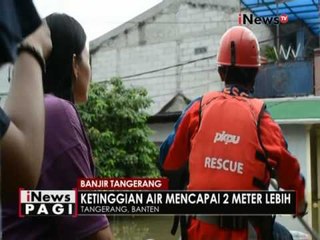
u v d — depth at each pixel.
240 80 2.13
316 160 8.84
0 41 0.70
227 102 2.04
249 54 2.12
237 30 2.17
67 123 1.35
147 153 11.93
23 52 0.95
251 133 1.96
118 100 11.91
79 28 1.58
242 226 1.92
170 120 14.31
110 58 15.93
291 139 8.55
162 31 15.38
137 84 15.63
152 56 15.47
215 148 1.97
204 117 2.04
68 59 1.54
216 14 14.72
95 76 16.05
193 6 14.98
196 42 14.94
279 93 9.52
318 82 9.28
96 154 11.37
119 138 11.86
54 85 1.53
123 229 10.04
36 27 0.79
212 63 14.73
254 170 1.93
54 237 1.34
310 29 12.42
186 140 2.11
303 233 4.23
